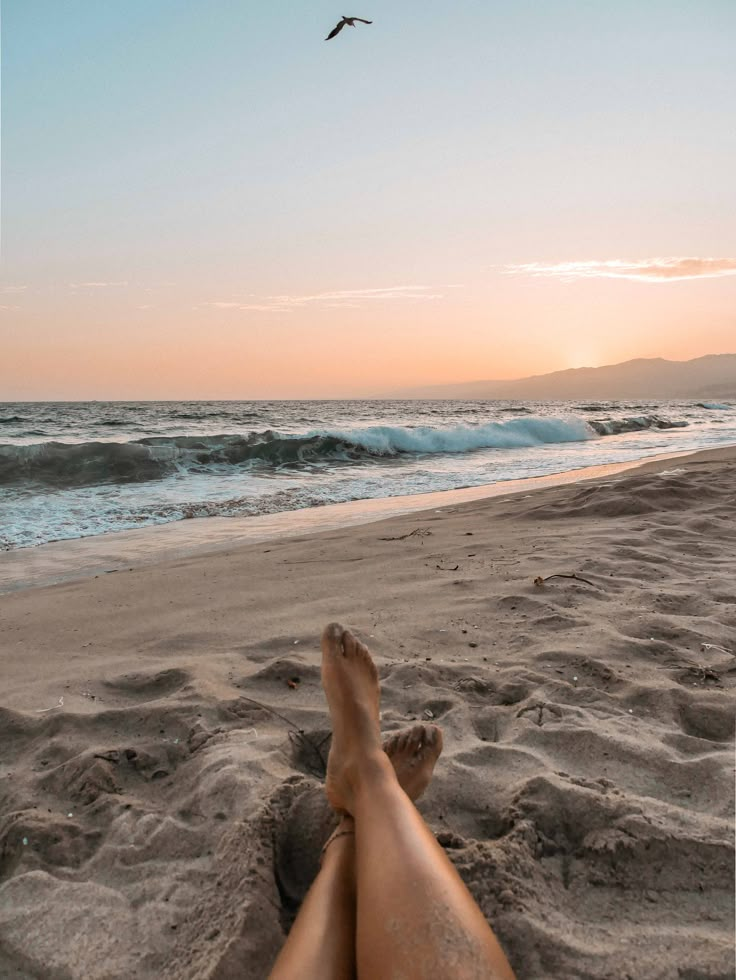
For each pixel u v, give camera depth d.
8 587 5.10
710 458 12.47
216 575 4.89
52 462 11.77
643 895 1.60
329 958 1.13
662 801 1.92
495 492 9.98
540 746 2.23
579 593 3.83
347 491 10.29
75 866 1.77
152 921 1.54
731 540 5.03
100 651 3.39
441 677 2.79
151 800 2.04
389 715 2.45
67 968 1.43
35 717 2.56
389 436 16.72
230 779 2.00
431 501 9.19
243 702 2.58
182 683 2.84
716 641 3.11
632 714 2.45
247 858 1.63
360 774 1.56
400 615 3.64
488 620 3.49
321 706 2.59
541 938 1.44
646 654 2.97
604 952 1.42
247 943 1.42
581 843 1.75
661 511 6.09
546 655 2.97
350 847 1.48
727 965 1.37
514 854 1.66
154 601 4.28
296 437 15.15
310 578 4.62
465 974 0.97
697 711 2.47
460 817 1.89
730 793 1.93
